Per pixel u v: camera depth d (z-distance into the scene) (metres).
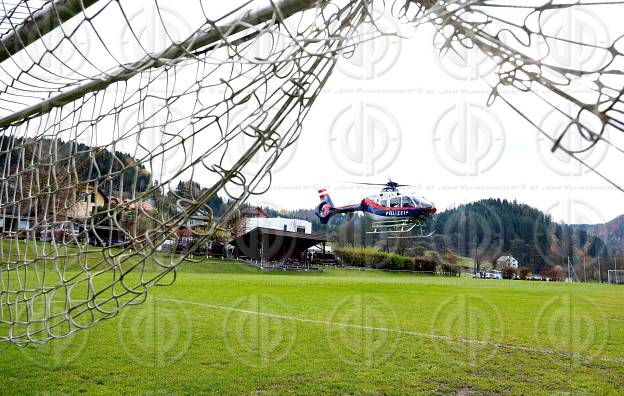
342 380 4.35
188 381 4.21
